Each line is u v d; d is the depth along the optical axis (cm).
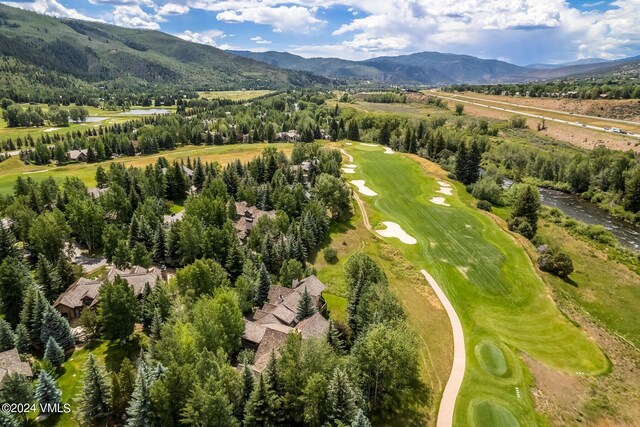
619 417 4072
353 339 4744
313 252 7356
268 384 3422
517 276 6638
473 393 4191
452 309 5697
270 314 5041
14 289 5028
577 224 9362
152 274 5822
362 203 9894
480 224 8694
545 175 13262
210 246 6394
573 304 6091
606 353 5000
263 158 12138
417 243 7788
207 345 4044
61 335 4659
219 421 3097
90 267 6781
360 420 3023
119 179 9638
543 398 4191
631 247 8606
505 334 5203
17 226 7106
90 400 3491
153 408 3306
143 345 4812
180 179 10394
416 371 4225
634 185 10262
